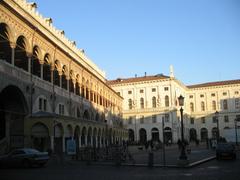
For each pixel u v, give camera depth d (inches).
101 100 3115.2
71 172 1042.1
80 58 2807.6
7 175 961.5
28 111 1637.6
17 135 1619.1
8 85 1453.0
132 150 2603.3
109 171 1066.7
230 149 1539.1
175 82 4557.1
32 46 1697.8
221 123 5068.9
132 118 4596.5
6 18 1444.4
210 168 1123.3
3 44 1601.9
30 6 1920.5
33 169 1166.3
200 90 5216.5
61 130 1779.0
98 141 2623.0
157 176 903.7
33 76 1701.5
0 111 1630.2
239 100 5019.7
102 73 3558.1
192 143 4261.8
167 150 2556.6
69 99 2215.8
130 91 4648.1
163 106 4463.6
